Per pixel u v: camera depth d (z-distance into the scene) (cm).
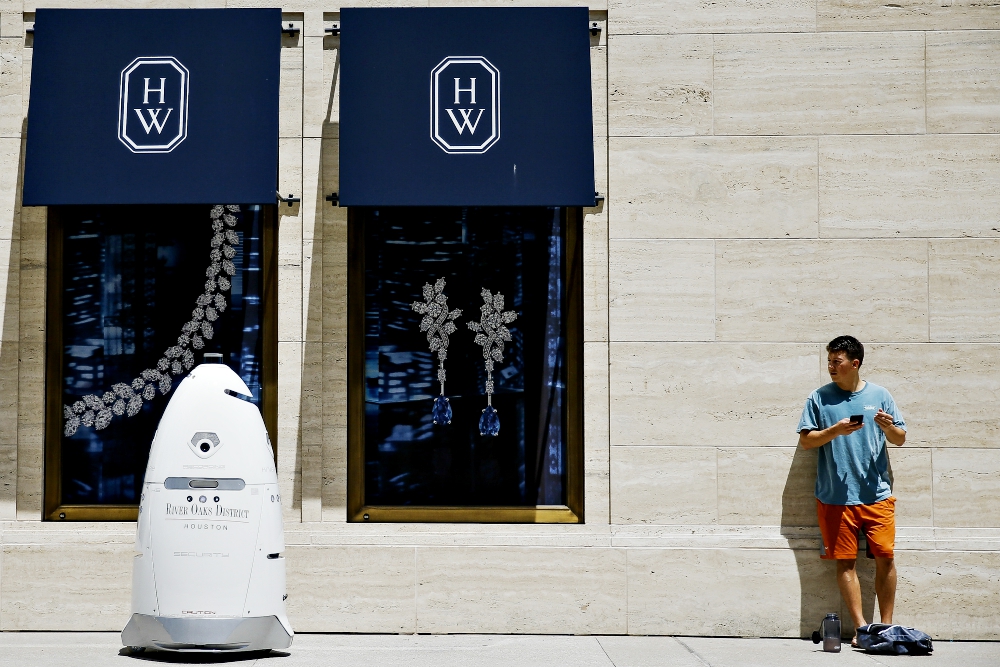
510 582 731
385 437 768
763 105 763
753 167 761
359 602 729
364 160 719
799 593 730
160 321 774
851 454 705
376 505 764
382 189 716
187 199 714
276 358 769
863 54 764
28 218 769
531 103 730
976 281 752
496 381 773
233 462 625
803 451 748
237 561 616
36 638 704
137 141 723
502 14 743
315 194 766
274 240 775
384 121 725
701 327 755
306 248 761
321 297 762
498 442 770
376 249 775
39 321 763
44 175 716
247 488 625
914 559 729
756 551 733
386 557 730
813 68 764
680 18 769
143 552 623
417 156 721
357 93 728
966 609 725
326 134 771
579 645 691
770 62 765
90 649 665
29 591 729
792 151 761
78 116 726
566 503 765
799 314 754
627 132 764
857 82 762
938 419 746
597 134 768
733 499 746
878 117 761
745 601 731
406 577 730
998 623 724
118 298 775
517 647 682
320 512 752
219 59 735
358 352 769
